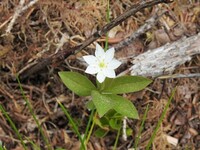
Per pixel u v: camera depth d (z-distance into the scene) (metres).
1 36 0.20
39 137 0.20
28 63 0.20
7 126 0.20
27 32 0.20
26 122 0.20
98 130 0.20
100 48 0.18
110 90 0.18
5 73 0.20
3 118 0.20
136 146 0.19
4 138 0.20
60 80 0.20
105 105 0.17
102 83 0.18
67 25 0.20
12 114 0.20
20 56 0.20
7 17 0.20
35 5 0.20
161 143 0.20
